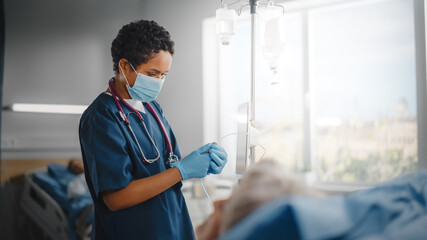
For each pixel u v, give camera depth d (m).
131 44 1.00
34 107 2.11
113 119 1.00
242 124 0.96
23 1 2.35
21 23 2.35
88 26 2.53
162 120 1.23
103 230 1.03
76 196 2.07
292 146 2.31
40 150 2.32
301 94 2.33
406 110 2.02
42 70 2.40
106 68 2.53
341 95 2.22
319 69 2.29
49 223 2.03
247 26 2.21
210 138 2.48
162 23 2.54
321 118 2.25
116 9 2.55
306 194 0.41
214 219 0.51
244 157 0.93
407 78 2.02
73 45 2.50
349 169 2.17
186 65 2.49
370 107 2.12
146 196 0.94
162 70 1.05
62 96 2.46
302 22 2.30
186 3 2.47
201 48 2.43
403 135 2.02
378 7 2.10
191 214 1.57
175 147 1.23
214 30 2.48
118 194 0.92
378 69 2.10
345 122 2.20
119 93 1.11
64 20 2.48
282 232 0.33
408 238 0.33
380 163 2.08
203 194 1.67
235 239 0.34
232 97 2.50
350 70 2.19
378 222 0.35
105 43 2.53
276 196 0.40
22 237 2.16
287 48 2.37
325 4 2.21
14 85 2.31
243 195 0.42
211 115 2.49
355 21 2.17
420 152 1.89
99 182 0.91
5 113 2.22
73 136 2.46
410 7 2.01
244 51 2.43
